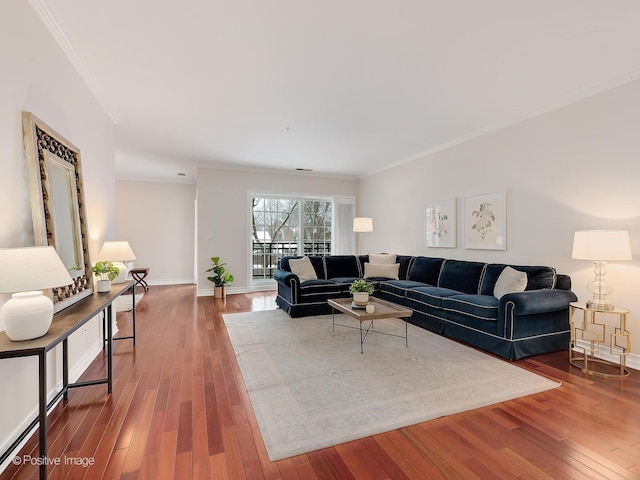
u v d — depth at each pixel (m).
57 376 2.22
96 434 1.85
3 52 1.64
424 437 1.84
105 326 3.27
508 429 1.92
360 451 1.72
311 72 2.82
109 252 3.05
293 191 7.16
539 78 2.94
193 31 2.25
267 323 4.32
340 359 3.03
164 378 2.61
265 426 1.93
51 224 1.97
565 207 3.42
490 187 4.28
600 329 3.11
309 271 5.34
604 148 3.07
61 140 2.20
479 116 3.85
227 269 6.62
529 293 3.05
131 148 5.20
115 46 2.42
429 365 2.87
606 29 2.23
